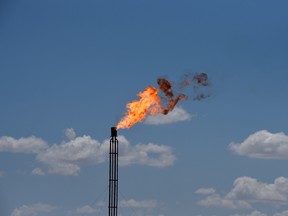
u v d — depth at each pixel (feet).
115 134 396.57
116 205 393.91
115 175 393.50
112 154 394.11
